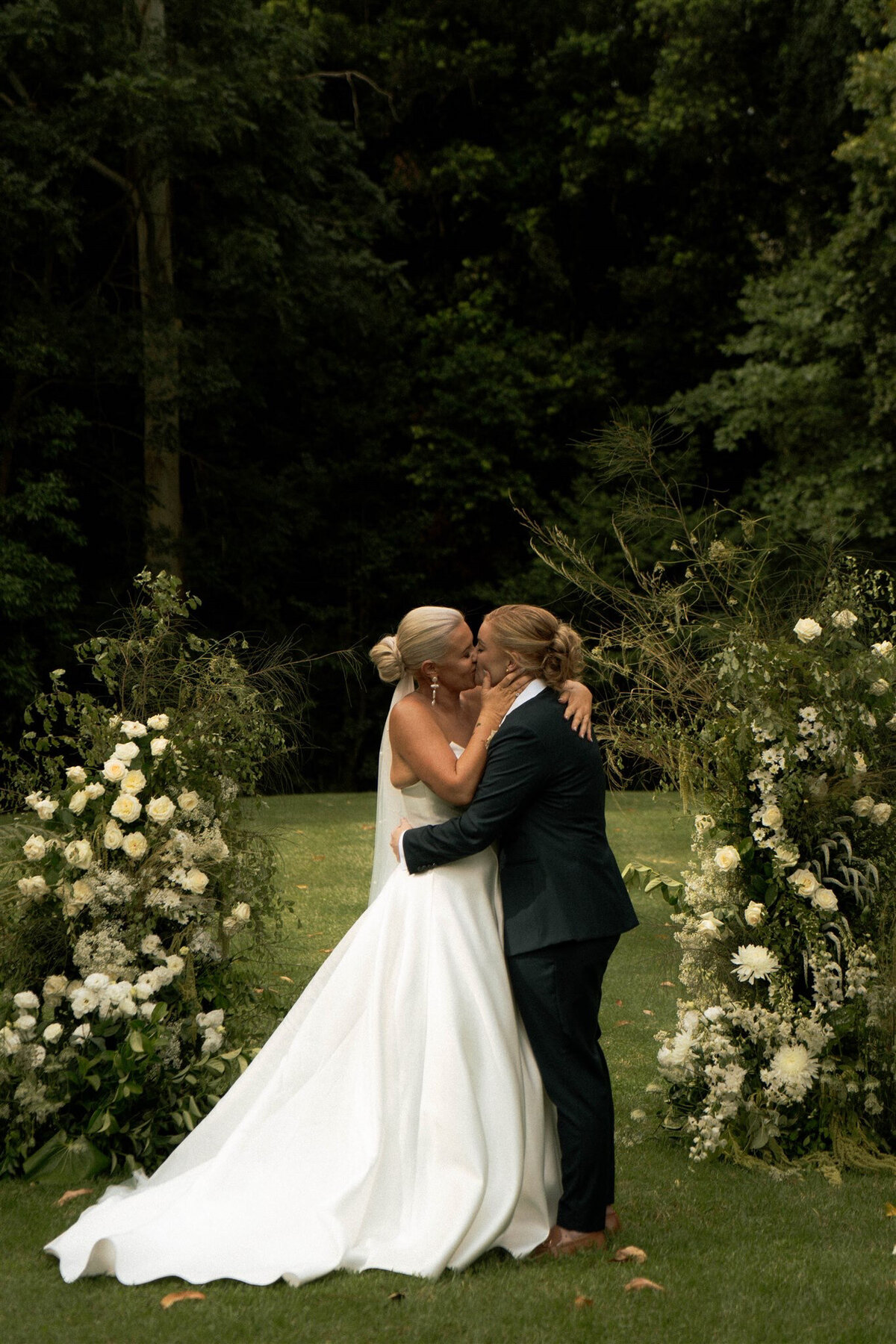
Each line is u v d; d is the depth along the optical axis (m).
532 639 3.22
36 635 15.95
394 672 3.41
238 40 16.52
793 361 16.78
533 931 3.11
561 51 20.09
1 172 13.88
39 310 15.34
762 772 3.89
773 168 19.14
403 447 21.30
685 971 4.13
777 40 18.19
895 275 14.76
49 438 16.27
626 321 21.53
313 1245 2.93
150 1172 3.60
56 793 3.92
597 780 3.22
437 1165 2.99
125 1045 3.59
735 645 3.95
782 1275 2.96
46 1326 2.62
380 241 21.70
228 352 16.89
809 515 15.23
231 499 19.25
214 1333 2.60
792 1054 3.75
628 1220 3.33
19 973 3.83
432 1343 2.58
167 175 15.54
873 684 3.87
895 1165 3.73
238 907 3.96
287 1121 3.15
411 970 3.16
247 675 4.17
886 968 3.85
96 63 15.21
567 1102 3.08
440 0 20.78
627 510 4.70
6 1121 3.69
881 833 3.99
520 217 20.81
